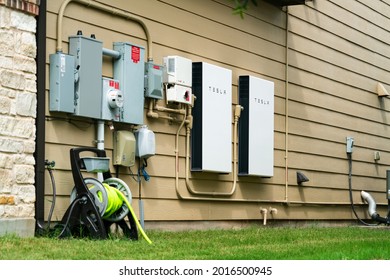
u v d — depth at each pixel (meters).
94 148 8.28
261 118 11.84
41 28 8.14
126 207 8.15
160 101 10.10
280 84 12.84
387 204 16.42
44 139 8.13
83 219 7.79
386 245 8.62
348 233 11.04
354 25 15.44
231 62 11.60
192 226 10.62
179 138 10.45
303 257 6.96
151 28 10.00
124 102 9.23
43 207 8.06
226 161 11.02
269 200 12.38
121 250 6.97
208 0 11.15
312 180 13.70
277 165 12.64
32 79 7.91
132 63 9.37
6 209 7.49
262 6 12.44
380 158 16.23
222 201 11.27
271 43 12.64
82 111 8.61
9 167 7.57
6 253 6.36
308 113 13.64
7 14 7.65
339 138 14.69
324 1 14.33
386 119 16.61
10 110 7.62
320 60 14.12
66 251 6.64
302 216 13.40
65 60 8.43
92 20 9.07
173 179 10.29
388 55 16.88
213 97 10.79
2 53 7.57
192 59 10.77
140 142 9.51
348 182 14.98
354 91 15.34
